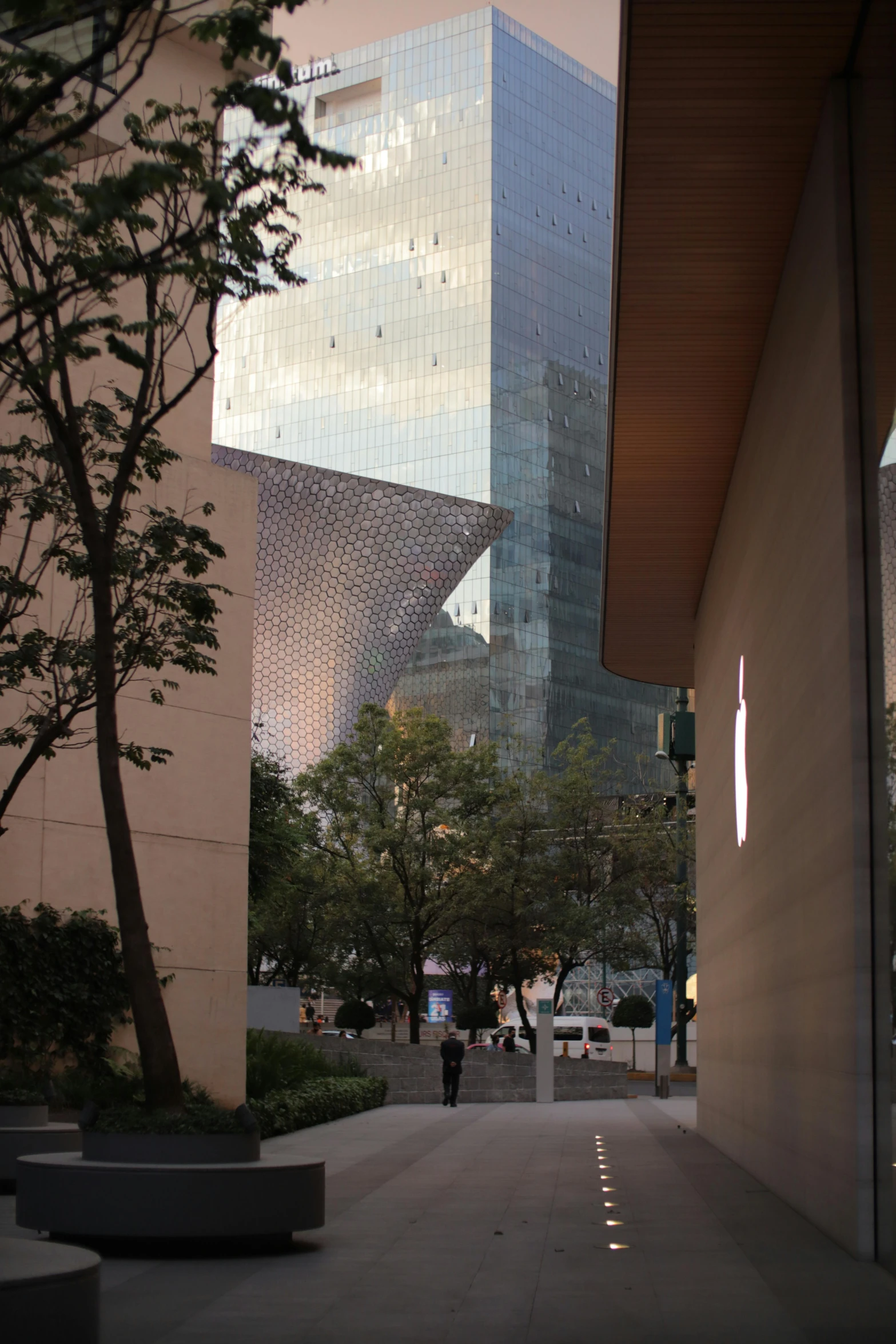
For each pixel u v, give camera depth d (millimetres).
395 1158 14578
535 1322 6180
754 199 10148
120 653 10375
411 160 102000
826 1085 8945
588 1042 43875
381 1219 9750
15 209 5590
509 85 100750
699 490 15922
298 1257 7996
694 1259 8000
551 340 100625
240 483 16984
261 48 4914
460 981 41188
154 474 9945
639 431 14328
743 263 11055
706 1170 13555
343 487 40094
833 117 8680
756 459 12914
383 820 34531
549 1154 15164
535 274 100188
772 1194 11414
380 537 40781
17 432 13922
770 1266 7738
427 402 97875
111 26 5293
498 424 95562
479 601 93062
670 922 41906
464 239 98812
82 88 13547
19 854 13930
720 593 16672
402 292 100625
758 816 12531
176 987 15273
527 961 40312
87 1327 4773
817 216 9328
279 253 7551
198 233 6547
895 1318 6281
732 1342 5770
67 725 10680
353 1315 6281
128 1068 14461
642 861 37938
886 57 7520
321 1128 18859
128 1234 7750
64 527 14266
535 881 36406
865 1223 7918
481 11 101312
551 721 95188
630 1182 12328
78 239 7676
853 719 8078
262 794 27656
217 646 10031
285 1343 5664
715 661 17391
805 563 9797
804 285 9930
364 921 34906
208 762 16094
